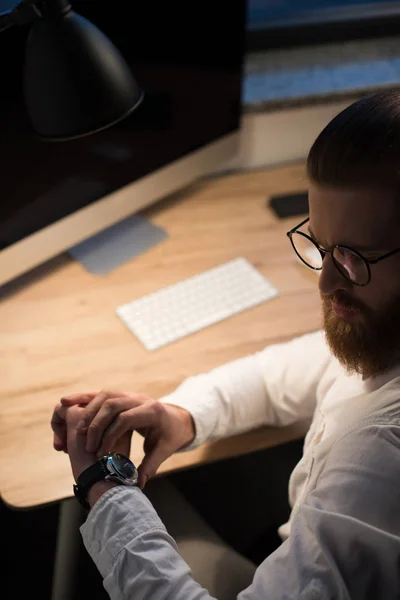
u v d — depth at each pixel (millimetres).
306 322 1278
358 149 626
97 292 1340
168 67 1326
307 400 1073
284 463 1409
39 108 883
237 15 1365
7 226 1231
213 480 1598
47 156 1227
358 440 699
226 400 1063
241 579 1041
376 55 1800
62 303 1314
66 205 1301
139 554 781
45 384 1157
